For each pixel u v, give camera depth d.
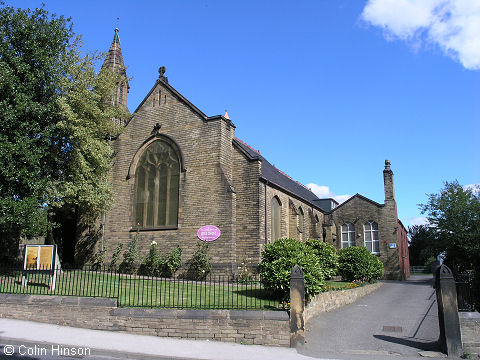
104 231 25.83
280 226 26.59
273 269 13.80
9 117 17.89
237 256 21.98
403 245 38.97
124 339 10.98
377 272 25.12
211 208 22.64
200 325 11.29
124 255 24.39
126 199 25.62
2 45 19.03
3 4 19.88
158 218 24.36
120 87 32.16
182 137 24.50
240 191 22.95
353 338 12.52
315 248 23.20
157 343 10.68
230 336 11.11
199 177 23.38
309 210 32.81
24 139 18.39
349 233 36.78
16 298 13.33
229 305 12.88
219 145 23.14
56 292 14.95
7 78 18.31
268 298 14.28
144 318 11.68
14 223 18.36
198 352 9.97
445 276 11.11
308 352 10.48
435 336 12.83
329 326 13.84
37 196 18.72
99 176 23.36
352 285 20.44
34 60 19.95
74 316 12.41
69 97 21.59
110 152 23.73
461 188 30.83
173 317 11.48
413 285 29.03
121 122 30.47
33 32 20.09
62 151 21.52
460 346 10.59
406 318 15.84
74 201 22.03
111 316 12.00
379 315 16.41
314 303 14.62
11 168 17.66
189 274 22.22
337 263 23.31
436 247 31.27
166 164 24.80
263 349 10.52
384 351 11.04
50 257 15.56
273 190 25.44
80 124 21.41
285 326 10.95
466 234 28.73
